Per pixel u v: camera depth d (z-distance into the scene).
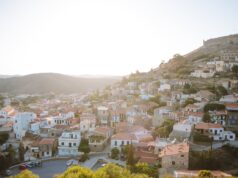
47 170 76.81
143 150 81.12
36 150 90.69
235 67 156.75
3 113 127.56
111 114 119.88
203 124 86.50
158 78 181.88
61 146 93.00
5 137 101.75
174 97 129.25
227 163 69.19
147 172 60.66
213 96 119.12
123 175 47.41
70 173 43.94
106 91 189.88
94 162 80.31
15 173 75.56
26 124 110.06
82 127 104.25
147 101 134.88
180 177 54.41
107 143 101.06
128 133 95.19
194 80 154.88
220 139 83.06
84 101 175.38
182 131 85.38
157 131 95.62
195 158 69.00
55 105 165.12
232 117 93.19
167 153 67.31
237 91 125.62
